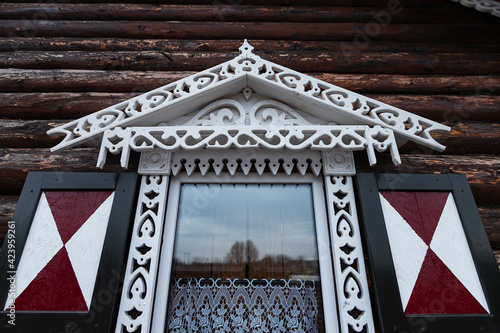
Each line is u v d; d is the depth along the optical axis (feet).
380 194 5.57
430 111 7.63
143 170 5.64
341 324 4.77
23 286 4.86
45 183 5.59
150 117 5.65
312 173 5.94
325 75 8.20
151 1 9.56
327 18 9.47
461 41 9.11
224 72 5.92
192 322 5.02
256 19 9.39
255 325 4.99
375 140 5.40
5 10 9.09
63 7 9.23
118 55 8.26
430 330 4.63
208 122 5.81
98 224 5.31
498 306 4.80
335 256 5.16
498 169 6.73
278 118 5.82
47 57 8.20
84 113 7.40
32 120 7.36
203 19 9.29
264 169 5.97
